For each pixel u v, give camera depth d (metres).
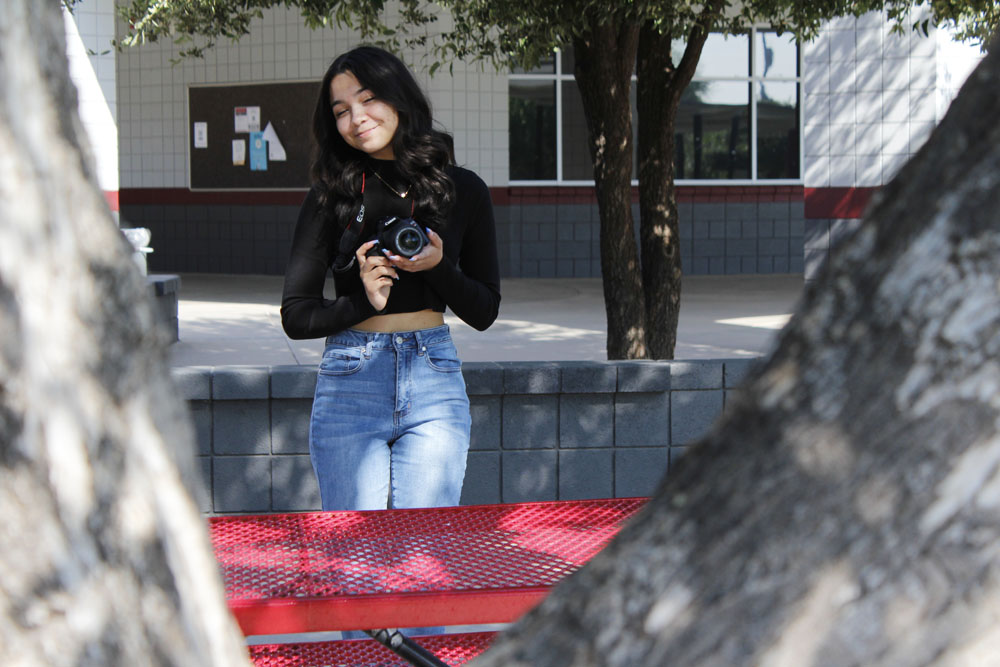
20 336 0.88
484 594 2.37
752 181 18.62
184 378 4.70
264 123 18.06
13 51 0.89
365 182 3.08
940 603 0.93
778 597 0.96
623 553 1.04
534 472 4.93
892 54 10.98
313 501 4.81
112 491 0.91
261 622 2.30
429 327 3.13
